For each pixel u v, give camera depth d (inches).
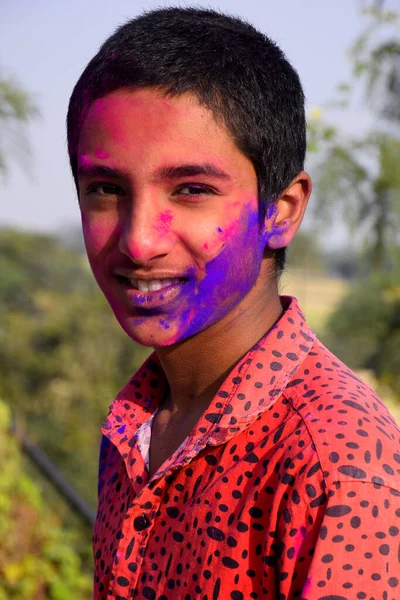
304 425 40.8
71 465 457.4
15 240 1114.7
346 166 127.4
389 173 126.1
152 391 56.3
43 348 515.8
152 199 45.1
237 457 43.1
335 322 327.6
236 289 47.1
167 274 45.9
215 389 49.8
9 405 486.9
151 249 44.8
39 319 601.0
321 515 38.0
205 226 45.3
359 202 130.3
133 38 45.5
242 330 49.2
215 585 41.5
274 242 49.8
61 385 491.2
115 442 54.6
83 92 47.5
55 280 1121.4
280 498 39.6
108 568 52.4
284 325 46.9
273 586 39.9
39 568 185.8
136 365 502.9
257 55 47.1
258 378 44.8
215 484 43.1
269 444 42.1
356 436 39.0
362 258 146.6
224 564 41.4
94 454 466.6
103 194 47.4
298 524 38.5
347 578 37.0
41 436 469.7
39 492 227.3
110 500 55.4
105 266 48.3
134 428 55.2
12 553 181.9
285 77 49.0
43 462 259.9
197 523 43.4
